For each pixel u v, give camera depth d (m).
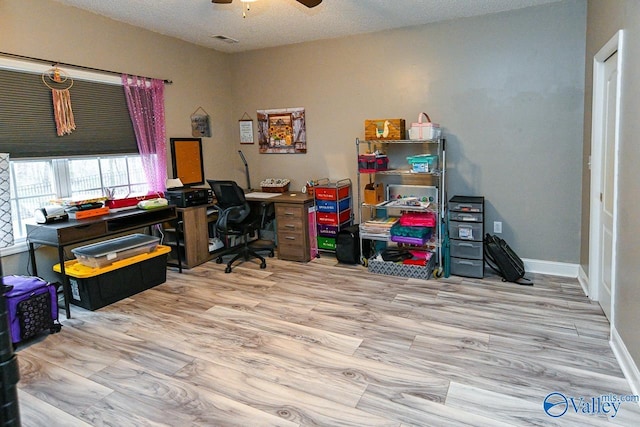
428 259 4.09
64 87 3.57
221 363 2.55
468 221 3.90
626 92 2.33
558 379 2.28
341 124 4.85
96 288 3.39
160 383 2.36
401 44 4.39
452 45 4.15
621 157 2.43
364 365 2.48
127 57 4.11
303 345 2.75
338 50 4.73
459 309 3.24
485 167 4.17
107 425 2.02
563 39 3.71
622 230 2.40
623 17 2.38
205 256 4.64
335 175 4.99
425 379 2.32
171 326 3.08
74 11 3.62
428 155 4.20
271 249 4.91
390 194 4.66
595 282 3.30
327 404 2.13
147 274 3.83
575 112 3.75
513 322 2.98
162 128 4.45
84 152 3.77
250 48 5.18
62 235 3.12
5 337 0.72
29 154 3.37
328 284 3.91
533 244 4.07
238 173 5.62
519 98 3.94
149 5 3.58
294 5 3.63
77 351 2.74
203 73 5.05
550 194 3.94
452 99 4.23
